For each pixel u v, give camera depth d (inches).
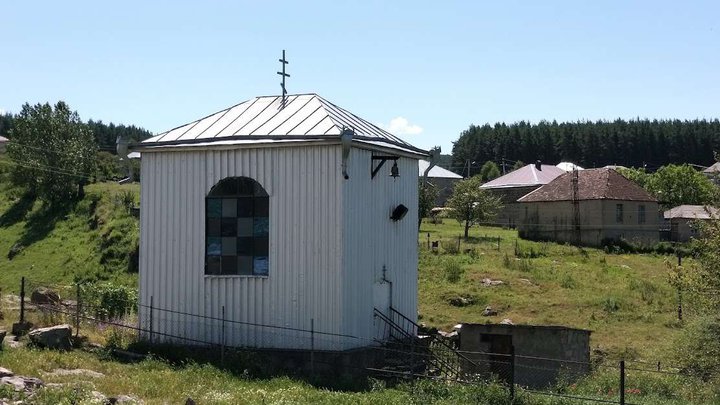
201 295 897.5
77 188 2456.9
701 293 917.8
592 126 6855.3
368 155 902.4
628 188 2773.1
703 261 931.3
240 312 880.3
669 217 3068.4
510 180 3722.9
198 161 904.9
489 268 1817.2
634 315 1448.1
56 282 1833.2
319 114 916.0
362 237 886.4
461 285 1633.9
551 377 943.7
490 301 1518.2
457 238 2529.5
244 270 885.2
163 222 918.4
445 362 952.9
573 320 1414.9
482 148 6914.4
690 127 6722.4
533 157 6688.0
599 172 2819.9
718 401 780.0
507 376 953.5
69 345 835.4
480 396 695.1
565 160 6638.8
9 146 2596.0
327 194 848.3
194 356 855.7
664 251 2492.6
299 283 858.1
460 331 989.8
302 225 858.1
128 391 660.1
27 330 871.7
